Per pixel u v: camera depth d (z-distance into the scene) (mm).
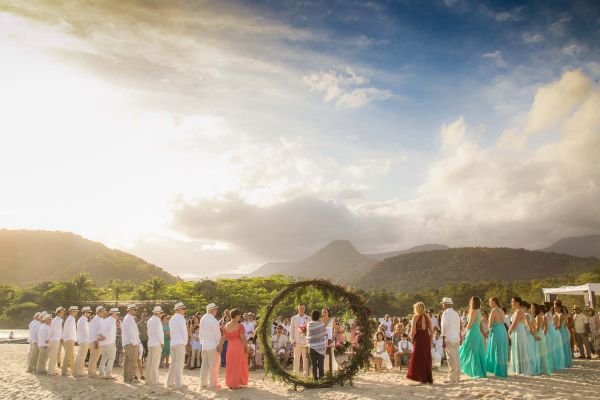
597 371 13305
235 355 11680
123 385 12148
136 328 13023
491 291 109500
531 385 10500
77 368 14070
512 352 12836
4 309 116812
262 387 11891
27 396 10625
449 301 11578
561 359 13883
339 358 17312
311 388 11625
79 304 45500
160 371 16094
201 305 97188
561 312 15320
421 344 11508
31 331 15750
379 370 15844
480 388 10109
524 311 13203
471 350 12148
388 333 19672
